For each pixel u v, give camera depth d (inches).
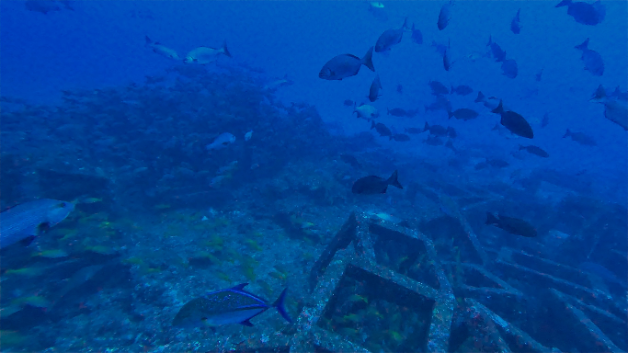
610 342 221.0
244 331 215.0
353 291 227.0
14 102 778.2
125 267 259.4
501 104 220.2
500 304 252.8
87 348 194.7
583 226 447.8
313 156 609.3
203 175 416.2
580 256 399.2
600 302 284.5
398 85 535.2
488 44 443.2
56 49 3021.7
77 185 304.2
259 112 555.2
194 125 471.8
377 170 597.6
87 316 221.5
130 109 495.5
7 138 361.1
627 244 429.4
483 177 808.3
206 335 207.5
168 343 198.8
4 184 276.4
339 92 2709.2
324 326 170.4
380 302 237.9
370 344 197.9
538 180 677.3
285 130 593.3
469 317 188.9
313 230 367.6
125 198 364.2
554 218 502.9
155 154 424.2
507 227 197.2
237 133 490.0
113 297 239.5
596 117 2265.0
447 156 1016.9
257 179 492.4
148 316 220.7
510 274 321.4
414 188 557.9
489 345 172.1
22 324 205.9
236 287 109.3
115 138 450.6
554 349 234.4
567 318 248.7
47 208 107.1
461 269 290.4
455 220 365.1
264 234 362.0
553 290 274.2
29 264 236.1
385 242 318.3
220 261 294.2
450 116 406.9
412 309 208.5
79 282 229.5
